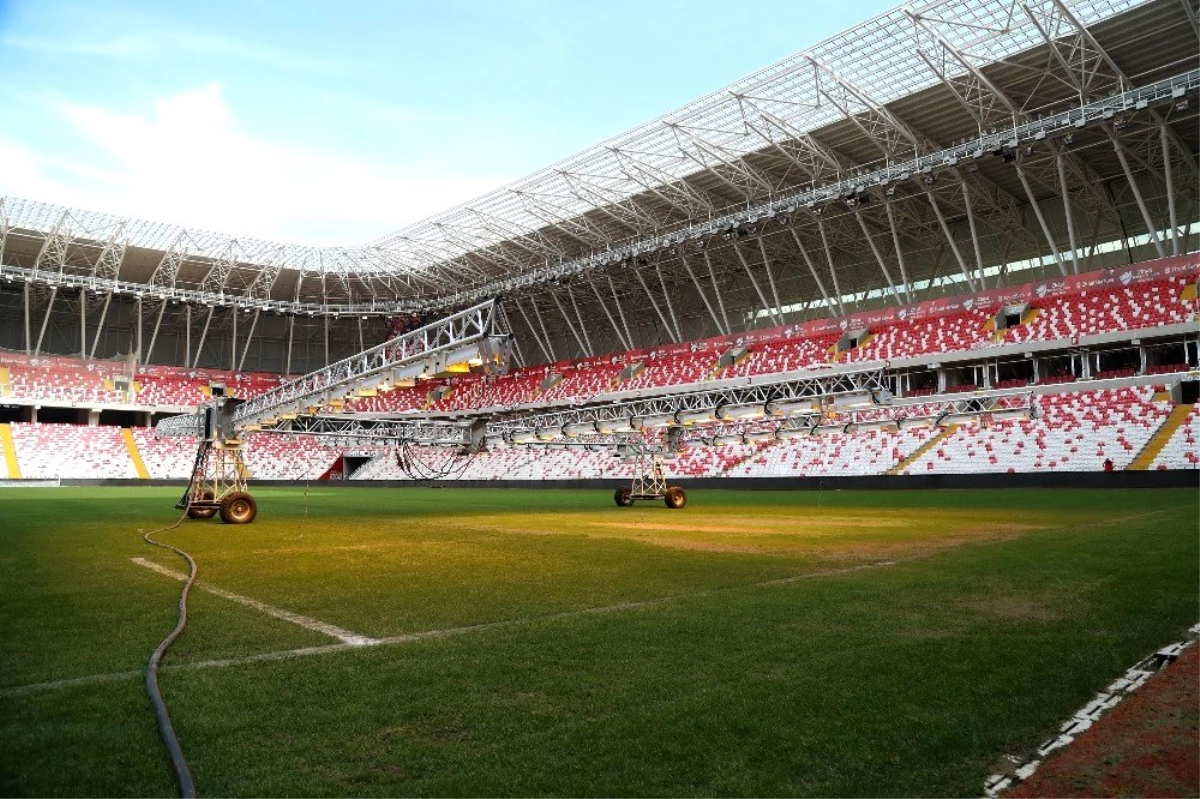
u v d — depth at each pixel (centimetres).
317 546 1664
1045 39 3647
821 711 546
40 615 897
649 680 624
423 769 455
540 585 1121
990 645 714
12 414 7631
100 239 6544
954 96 4300
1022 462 4569
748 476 5666
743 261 5953
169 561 1403
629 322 7675
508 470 7025
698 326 7206
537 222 6244
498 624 848
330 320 8550
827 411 2844
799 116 4600
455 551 1561
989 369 5278
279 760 467
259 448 7825
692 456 6088
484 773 448
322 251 7100
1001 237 5612
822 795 421
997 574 1127
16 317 7356
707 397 3133
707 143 4891
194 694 593
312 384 2402
